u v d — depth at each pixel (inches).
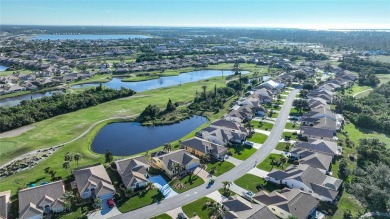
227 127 4894.2
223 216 2640.3
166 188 3235.7
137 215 2758.4
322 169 3587.6
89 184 3073.3
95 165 3548.2
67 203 2810.0
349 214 2790.4
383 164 3415.4
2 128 4825.3
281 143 4503.0
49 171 3535.9
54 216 2743.6
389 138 4815.5
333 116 5383.9
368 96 6943.9
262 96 6904.5
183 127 5339.6
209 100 6599.4
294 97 7209.6
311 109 5915.4
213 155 4040.4
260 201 2945.4
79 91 7613.2
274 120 5565.9
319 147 4092.0
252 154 4116.6
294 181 3260.3
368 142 4205.2
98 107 6284.5
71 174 3467.0
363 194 2994.6
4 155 3981.3
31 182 3297.2
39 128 5002.5
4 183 3282.5
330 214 2832.2
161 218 2709.2
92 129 5024.6
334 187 3186.5
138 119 5590.6
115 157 3983.8
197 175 3523.6
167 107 6112.2
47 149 4195.4
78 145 4347.9
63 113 5866.1
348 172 3540.8
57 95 6481.3
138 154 4141.2
